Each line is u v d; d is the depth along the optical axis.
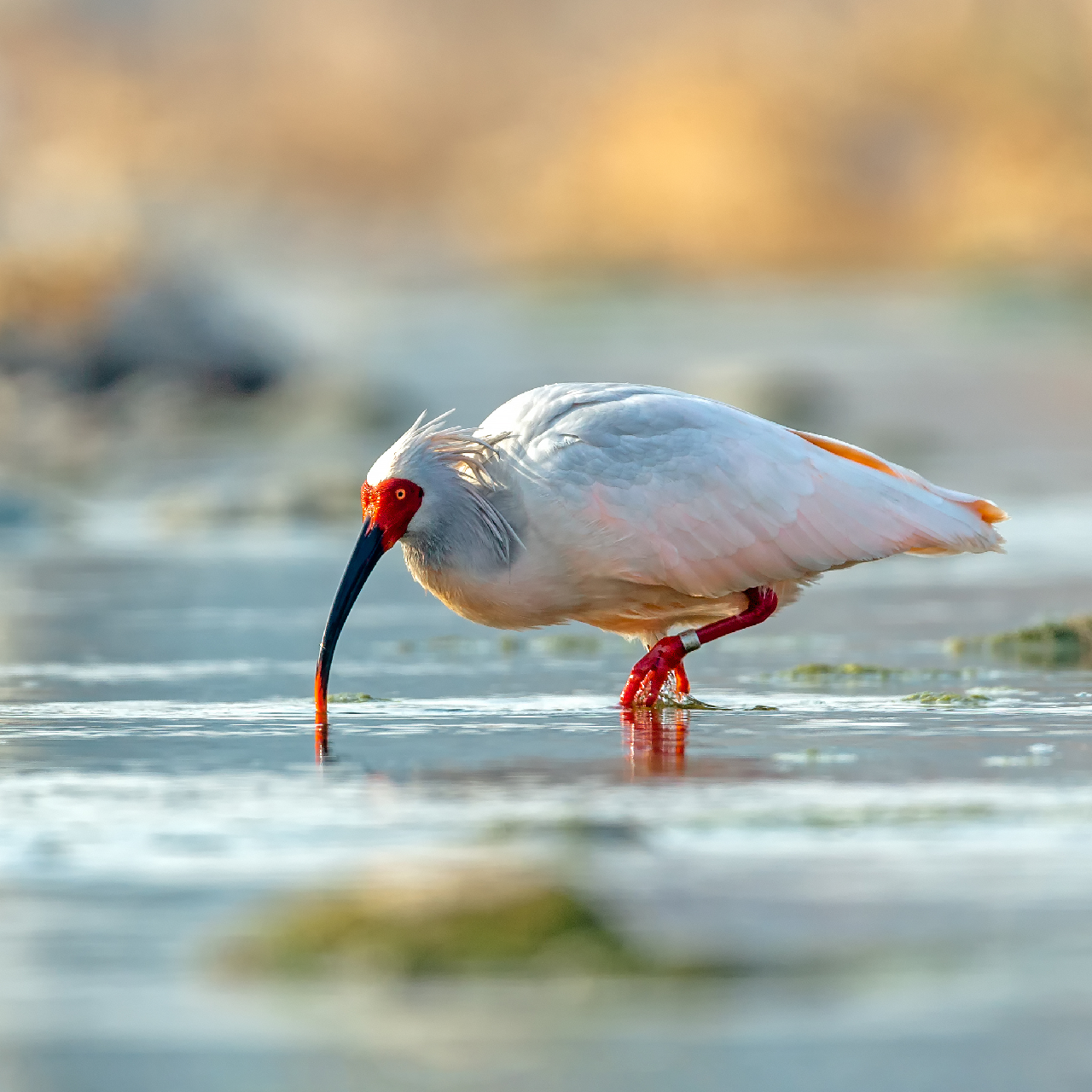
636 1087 5.40
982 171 74.31
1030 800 8.79
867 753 10.22
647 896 7.04
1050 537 23.44
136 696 12.78
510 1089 5.40
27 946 6.57
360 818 8.52
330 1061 5.58
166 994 6.10
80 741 10.85
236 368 41.03
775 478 12.49
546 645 15.70
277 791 9.20
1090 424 37.47
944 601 18.41
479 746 10.59
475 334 57.56
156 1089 5.43
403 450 12.41
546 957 6.27
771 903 6.93
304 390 40.88
